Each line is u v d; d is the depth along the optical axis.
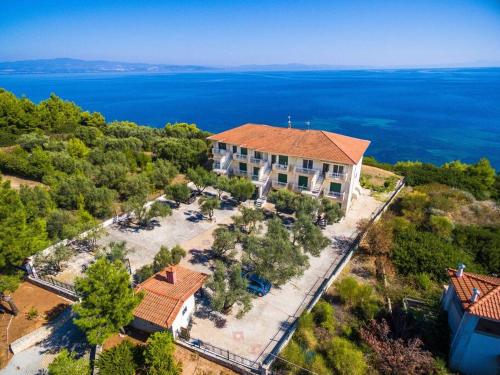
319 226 39.41
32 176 47.22
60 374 17.70
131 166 52.41
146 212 38.25
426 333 22.94
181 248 31.33
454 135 120.12
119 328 20.97
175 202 44.03
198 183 44.88
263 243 27.91
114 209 40.78
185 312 23.72
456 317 22.39
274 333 23.69
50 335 23.00
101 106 193.12
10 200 26.50
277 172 45.22
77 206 38.75
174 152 55.94
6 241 23.22
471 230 36.28
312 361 21.19
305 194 42.12
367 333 22.30
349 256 32.22
